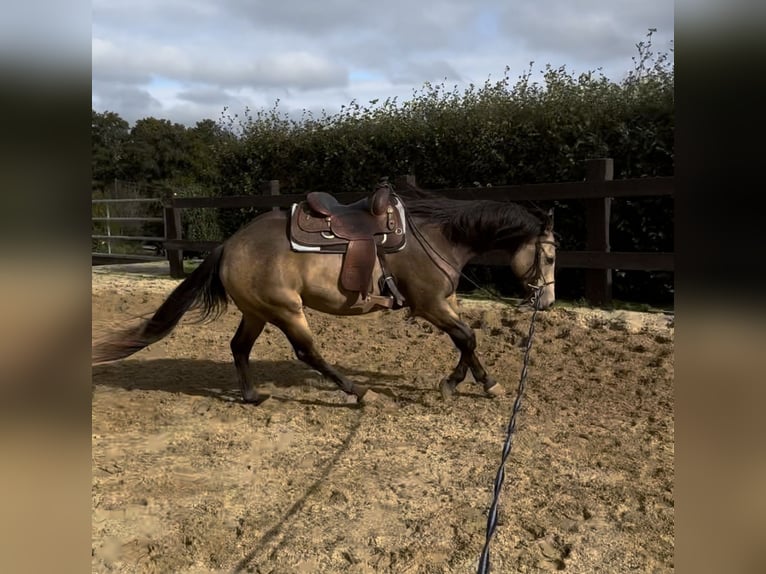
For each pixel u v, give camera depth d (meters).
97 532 2.83
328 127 10.88
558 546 2.71
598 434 3.88
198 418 4.30
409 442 3.83
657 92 7.59
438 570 2.57
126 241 18.81
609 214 7.33
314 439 3.90
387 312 7.66
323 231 4.10
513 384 4.91
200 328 7.21
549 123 8.31
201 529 2.87
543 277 4.40
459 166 9.24
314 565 2.61
